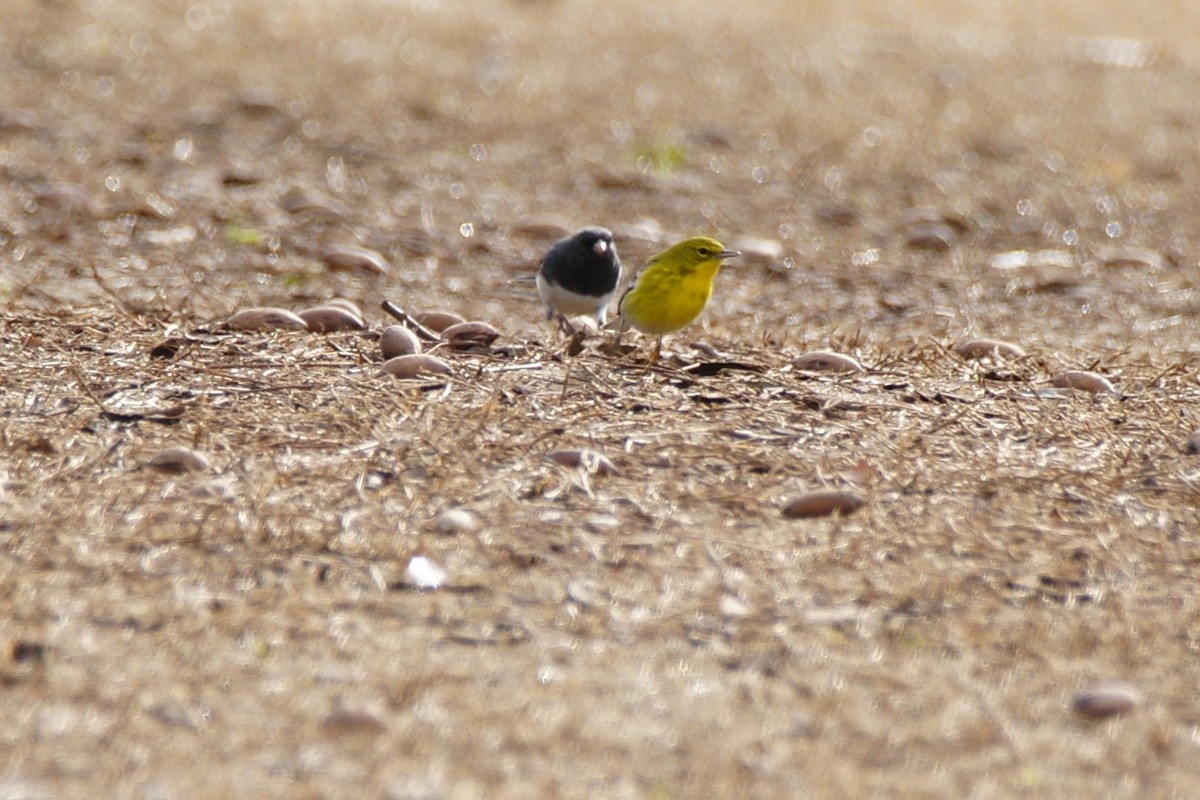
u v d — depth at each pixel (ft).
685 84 101.55
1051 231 74.23
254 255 60.85
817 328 54.29
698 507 32.37
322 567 29.04
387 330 41.27
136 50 98.17
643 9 131.03
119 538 29.86
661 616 27.76
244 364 40.01
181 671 25.14
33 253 57.88
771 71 107.55
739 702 24.95
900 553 30.68
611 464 34.01
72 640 25.96
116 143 78.54
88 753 22.63
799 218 74.84
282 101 89.35
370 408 36.88
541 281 49.73
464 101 93.25
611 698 24.89
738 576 29.40
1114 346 53.06
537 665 25.85
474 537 30.48
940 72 111.34
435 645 26.37
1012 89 107.14
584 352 42.91
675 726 24.09
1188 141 94.38
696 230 71.82
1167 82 113.29
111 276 55.42
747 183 80.59
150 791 21.66
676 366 41.55
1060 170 86.17
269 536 30.12
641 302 43.88
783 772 22.90
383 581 28.60
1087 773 23.29
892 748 23.77
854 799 22.22
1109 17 145.18
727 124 91.86
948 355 44.78
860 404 38.91
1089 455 36.29
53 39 98.48
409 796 21.79
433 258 63.21
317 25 110.52
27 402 36.78
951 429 37.50
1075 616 28.45
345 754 22.90
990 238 72.84
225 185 72.90
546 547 30.22
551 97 95.61
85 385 37.78
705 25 124.26
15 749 22.63
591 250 48.65
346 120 86.94
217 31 105.40
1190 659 27.02
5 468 32.86
